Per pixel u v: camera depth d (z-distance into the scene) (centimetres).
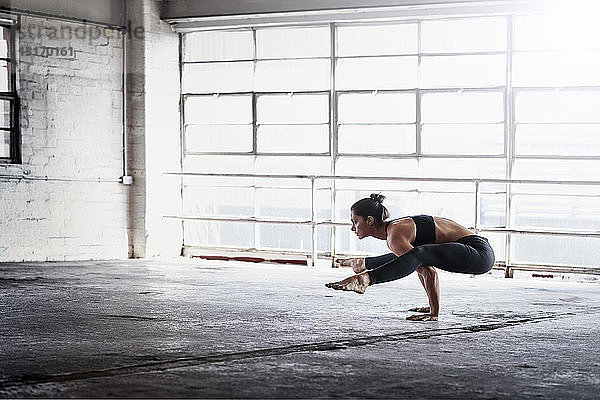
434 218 664
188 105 1173
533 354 533
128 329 607
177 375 463
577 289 866
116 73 1130
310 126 1105
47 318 654
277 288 843
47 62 1059
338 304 738
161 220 1161
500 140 1018
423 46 1046
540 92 999
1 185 1018
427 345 557
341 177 1046
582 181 942
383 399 418
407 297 786
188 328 613
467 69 1028
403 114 1059
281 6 1092
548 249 1016
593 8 963
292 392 428
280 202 1123
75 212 1092
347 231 1091
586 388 446
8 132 1030
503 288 868
